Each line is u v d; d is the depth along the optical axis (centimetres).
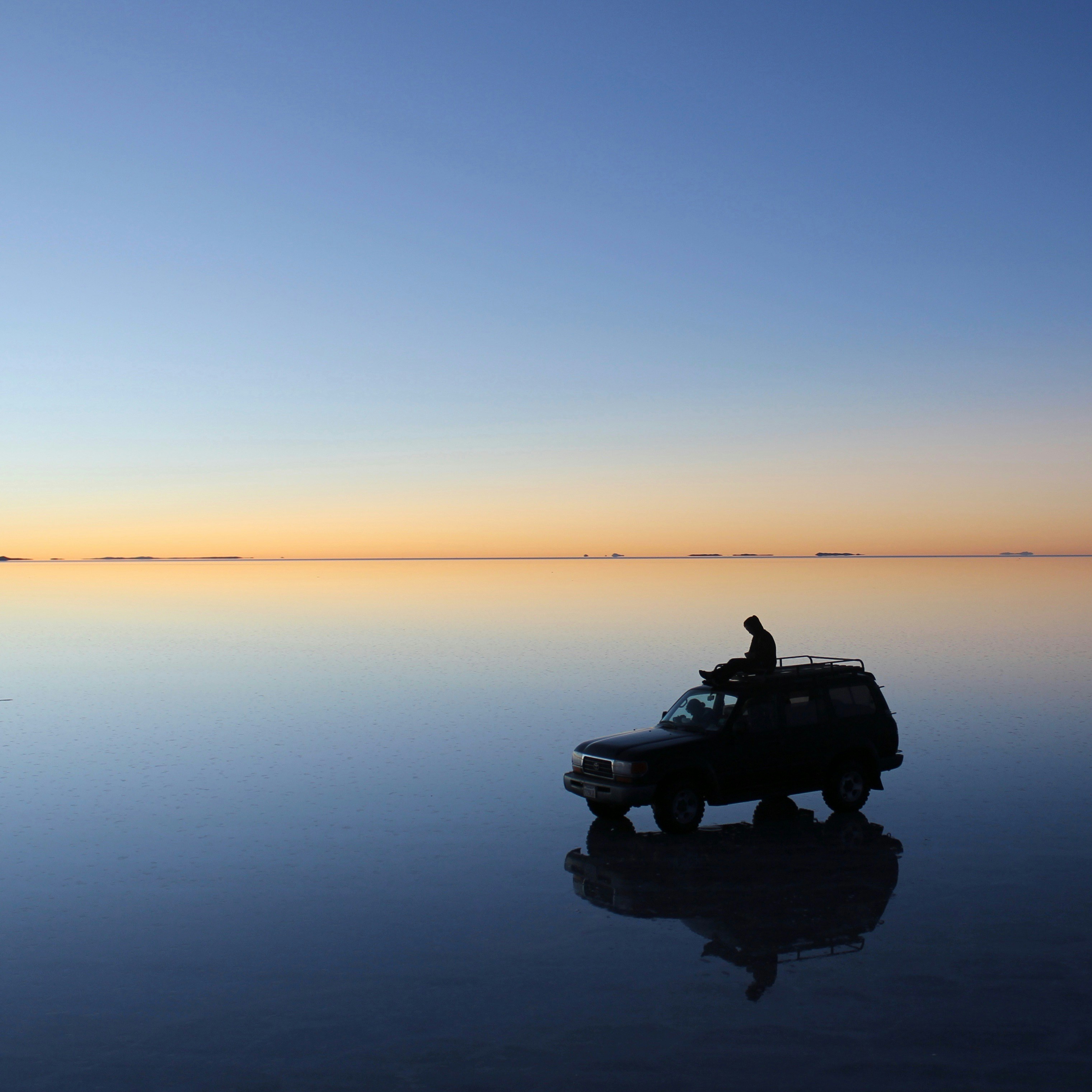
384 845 1169
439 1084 600
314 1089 596
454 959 803
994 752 1692
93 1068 629
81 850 1155
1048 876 1001
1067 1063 614
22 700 2545
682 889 981
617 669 3067
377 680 2895
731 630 4556
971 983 735
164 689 2772
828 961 782
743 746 1255
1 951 838
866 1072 605
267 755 1772
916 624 4725
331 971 783
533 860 1102
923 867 1041
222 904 955
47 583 14962
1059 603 6662
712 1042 647
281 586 12231
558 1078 604
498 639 4278
